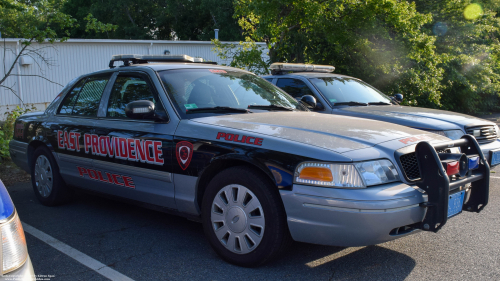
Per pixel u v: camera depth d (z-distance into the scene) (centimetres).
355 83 715
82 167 430
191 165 329
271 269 306
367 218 258
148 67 399
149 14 3962
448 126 537
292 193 276
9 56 1719
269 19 1106
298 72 771
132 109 345
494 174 690
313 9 1088
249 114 366
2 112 1709
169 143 345
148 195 370
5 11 882
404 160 291
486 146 559
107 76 437
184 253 340
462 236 380
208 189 324
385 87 1333
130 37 3712
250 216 300
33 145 503
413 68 1302
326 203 265
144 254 338
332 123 338
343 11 1184
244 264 307
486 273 301
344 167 267
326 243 272
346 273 300
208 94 385
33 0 905
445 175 272
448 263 319
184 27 3922
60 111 474
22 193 553
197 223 423
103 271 306
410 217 271
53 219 435
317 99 637
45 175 482
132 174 377
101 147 402
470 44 1809
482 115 2017
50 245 359
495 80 1922
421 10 1728
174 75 391
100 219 435
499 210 465
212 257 331
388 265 315
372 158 276
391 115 571
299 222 275
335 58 1365
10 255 170
